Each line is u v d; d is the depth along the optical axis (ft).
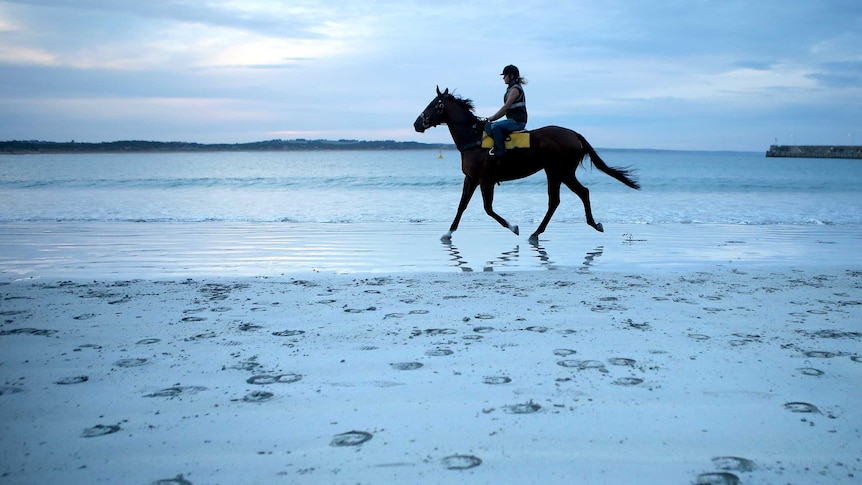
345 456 6.55
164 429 7.29
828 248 26.81
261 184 90.02
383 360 9.99
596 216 43.32
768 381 8.93
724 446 6.79
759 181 102.12
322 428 7.30
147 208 49.88
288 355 10.29
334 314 13.39
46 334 11.65
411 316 13.16
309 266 21.86
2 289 16.43
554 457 6.50
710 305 14.25
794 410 7.84
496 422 7.43
